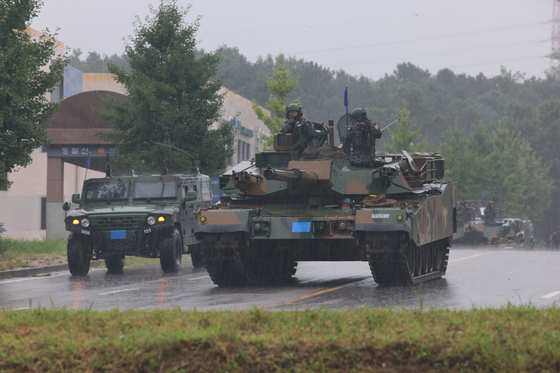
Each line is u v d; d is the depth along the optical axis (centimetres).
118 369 2291
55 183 12912
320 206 5803
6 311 3284
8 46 8531
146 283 5856
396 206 5391
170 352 2359
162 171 7812
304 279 6128
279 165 6034
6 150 8619
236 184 5756
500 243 17562
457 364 2225
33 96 9050
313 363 2262
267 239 5512
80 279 6356
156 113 10094
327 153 5953
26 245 10094
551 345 2298
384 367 2264
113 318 2977
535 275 6031
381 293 4772
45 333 2648
